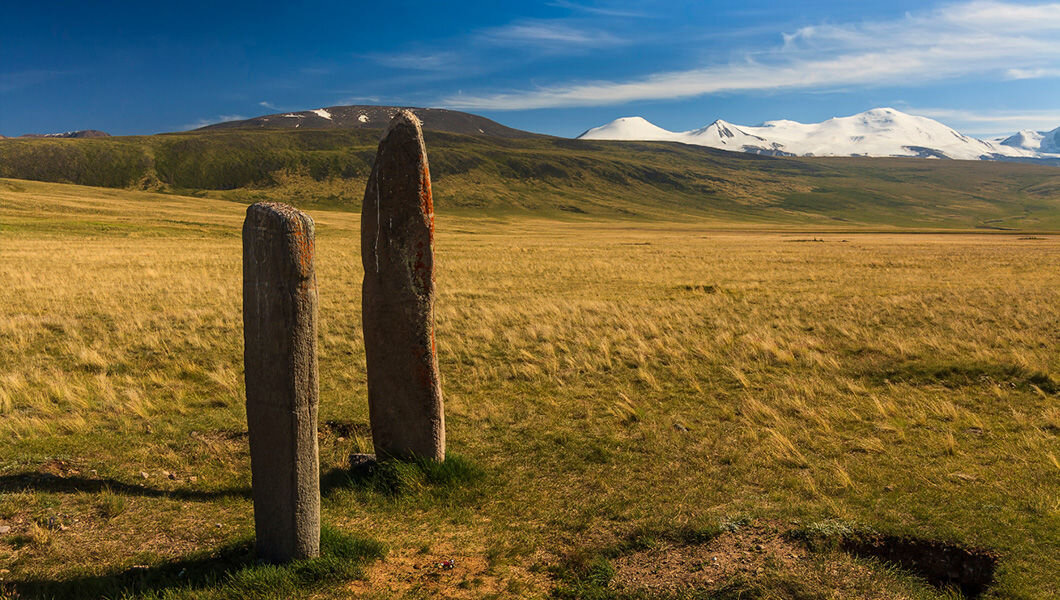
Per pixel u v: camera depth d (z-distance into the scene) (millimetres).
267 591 4992
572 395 11297
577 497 7223
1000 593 5250
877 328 16953
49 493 6805
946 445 8477
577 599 5242
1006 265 38281
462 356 13891
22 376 11133
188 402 10352
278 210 4938
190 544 5965
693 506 6898
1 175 191000
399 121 6762
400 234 6965
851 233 124125
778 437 8711
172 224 66750
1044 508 6602
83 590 5082
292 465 5164
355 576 5320
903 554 6012
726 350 14367
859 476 7617
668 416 10094
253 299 5047
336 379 12008
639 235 103938
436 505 6918
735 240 81250
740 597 5102
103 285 22547
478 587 5336
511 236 88000
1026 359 12656
